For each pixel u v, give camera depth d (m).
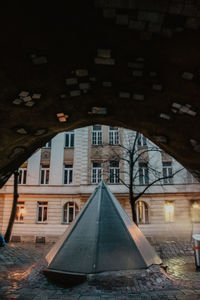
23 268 9.28
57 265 6.98
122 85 3.89
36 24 2.64
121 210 8.94
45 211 22.05
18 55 3.09
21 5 2.41
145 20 2.53
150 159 22.02
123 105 4.64
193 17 2.39
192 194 20.92
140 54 3.07
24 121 4.77
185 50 2.84
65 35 2.82
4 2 2.38
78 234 7.82
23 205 22.12
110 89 4.04
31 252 13.91
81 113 5.08
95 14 2.53
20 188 22.12
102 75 3.63
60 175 22.31
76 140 23.02
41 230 21.12
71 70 3.46
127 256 7.02
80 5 2.41
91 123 6.15
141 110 4.69
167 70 3.30
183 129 4.67
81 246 7.30
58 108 4.62
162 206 21.03
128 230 7.91
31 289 6.00
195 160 5.56
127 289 5.82
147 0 2.33
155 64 3.23
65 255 7.20
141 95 4.12
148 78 3.58
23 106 4.25
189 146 5.12
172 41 2.75
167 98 3.96
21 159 6.53
